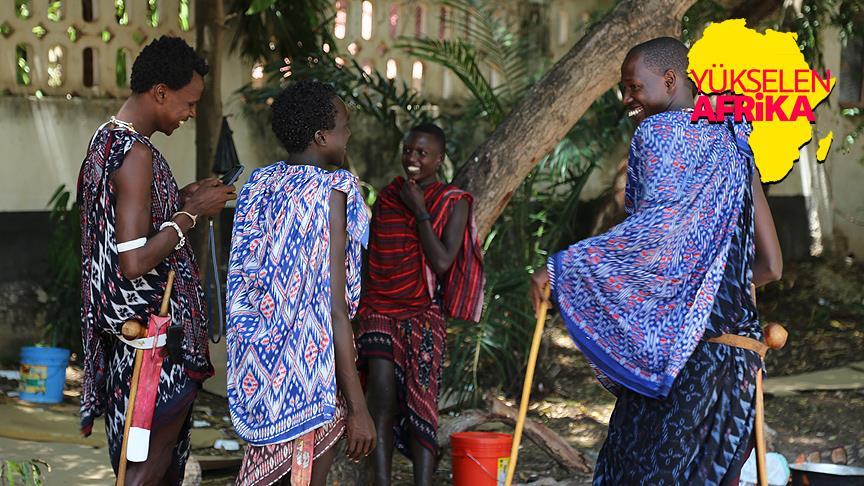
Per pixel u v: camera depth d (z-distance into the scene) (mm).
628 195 3328
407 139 4848
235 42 7691
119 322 3441
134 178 3369
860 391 7086
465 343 6754
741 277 3211
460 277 4836
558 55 8680
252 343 3268
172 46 3510
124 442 3406
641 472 3193
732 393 3166
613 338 3195
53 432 5520
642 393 3174
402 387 4707
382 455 4625
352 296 3377
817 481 4230
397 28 8312
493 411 5203
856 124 9906
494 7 8445
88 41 7375
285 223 3273
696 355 3176
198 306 3627
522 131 5129
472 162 5227
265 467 3295
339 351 3287
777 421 6453
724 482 3160
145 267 3377
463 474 4742
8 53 7145
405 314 4703
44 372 6238
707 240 3143
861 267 9789
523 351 7070
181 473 3711
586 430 6527
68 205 7277
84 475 4816
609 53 5051
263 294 3277
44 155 7258
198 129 7121
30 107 7199
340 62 8109
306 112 3432
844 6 8273
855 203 10023
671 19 5066
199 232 7324
